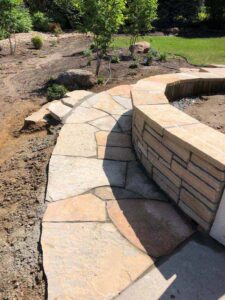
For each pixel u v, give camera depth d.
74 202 3.34
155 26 18.89
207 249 2.84
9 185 3.94
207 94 5.86
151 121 3.59
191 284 2.52
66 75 7.42
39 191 3.57
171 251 2.80
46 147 4.62
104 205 3.31
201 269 2.65
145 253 2.77
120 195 3.48
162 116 3.67
